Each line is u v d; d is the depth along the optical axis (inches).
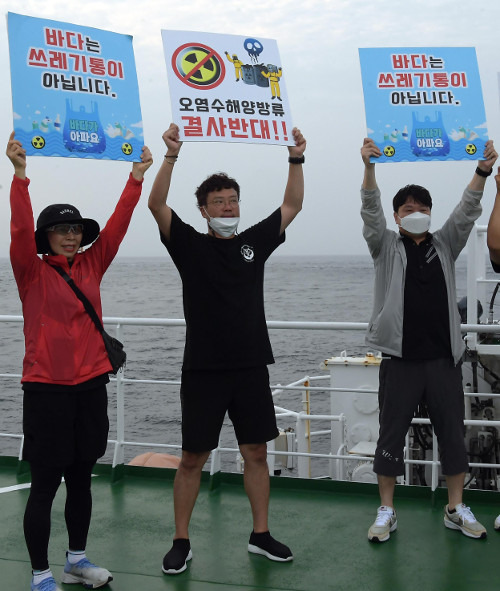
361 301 2139.5
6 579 126.9
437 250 143.4
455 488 145.1
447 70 143.6
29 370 118.0
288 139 138.0
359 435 267.4
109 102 127.7
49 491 119.0
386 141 140.9
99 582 121.7
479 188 140.0
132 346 1085.1
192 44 134.0
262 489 136.2
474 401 235.5
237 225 131.9
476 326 157.9
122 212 127.0
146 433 565.9
